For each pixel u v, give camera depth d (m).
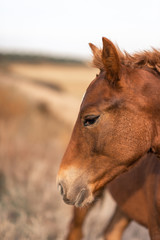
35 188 8.27
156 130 3.44
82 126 3.46
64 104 22.28
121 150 3.38
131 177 4.61
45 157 10.54
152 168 4.17
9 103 18.95
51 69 52.66
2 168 9.20
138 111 3.37
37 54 58.84
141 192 4.48
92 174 3.48
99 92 3.42
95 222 6.93
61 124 16.53
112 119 3.37
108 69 3.37
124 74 3.45
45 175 9.05
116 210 6.06
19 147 11.02
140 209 4.61
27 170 9.38
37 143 12.70
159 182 3.97
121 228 6.07
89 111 3.38
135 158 3.43
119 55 3.60
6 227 6.54
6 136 11.84
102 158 3.45
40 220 6.81
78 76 43.62
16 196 7.98
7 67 47.38
